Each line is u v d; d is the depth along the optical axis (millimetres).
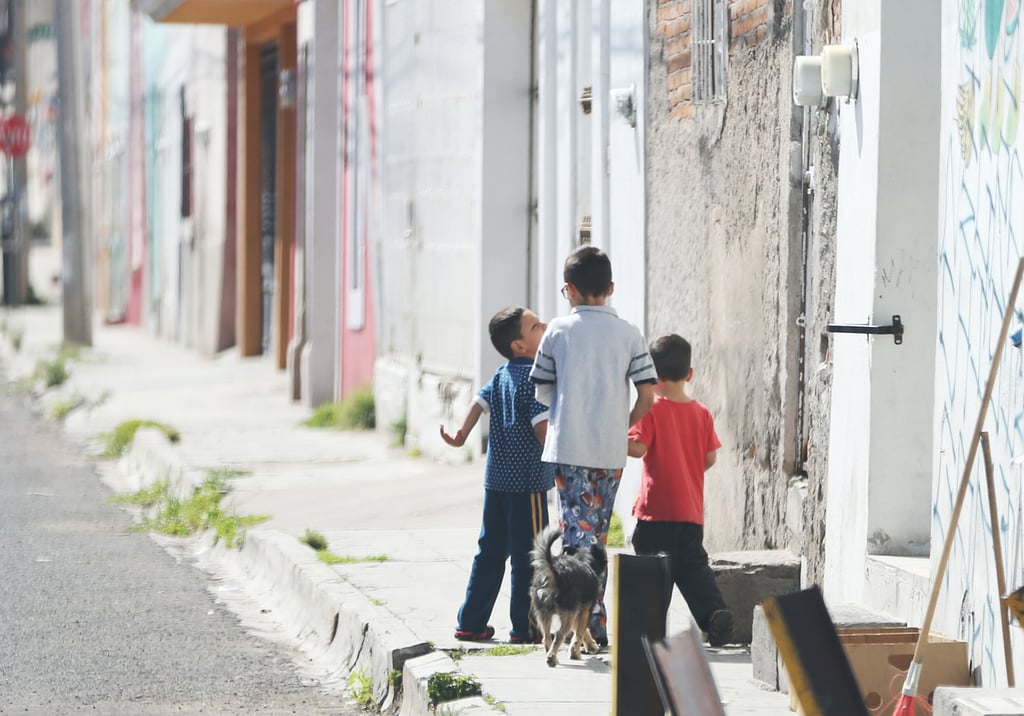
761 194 31109
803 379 29844
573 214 43531
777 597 17375
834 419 27172
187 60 105188
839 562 26750
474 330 49594
